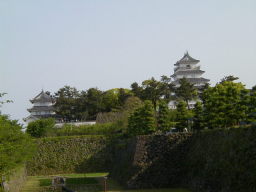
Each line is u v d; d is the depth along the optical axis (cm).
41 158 6206
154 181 3744
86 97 9350
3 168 2805
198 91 8188
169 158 3822
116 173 5000
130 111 7212
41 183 4922
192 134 3878
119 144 5669
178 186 3719
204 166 3238
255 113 3319
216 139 3186
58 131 6894
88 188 4028
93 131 6806
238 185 2505
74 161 6209
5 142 2983
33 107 9612
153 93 7938
